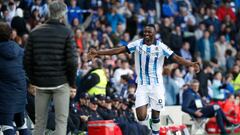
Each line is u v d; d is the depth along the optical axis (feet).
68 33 86.79
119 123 125.59
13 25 151.12
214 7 210.59
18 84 91.30
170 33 182.80
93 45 158.10
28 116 110.32
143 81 103.19
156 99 102.94
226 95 169.48
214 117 151.53
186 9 198.90
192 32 194.70
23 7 161.38
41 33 86.63
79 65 148.36
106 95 135.33
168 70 159.74
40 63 86.48
